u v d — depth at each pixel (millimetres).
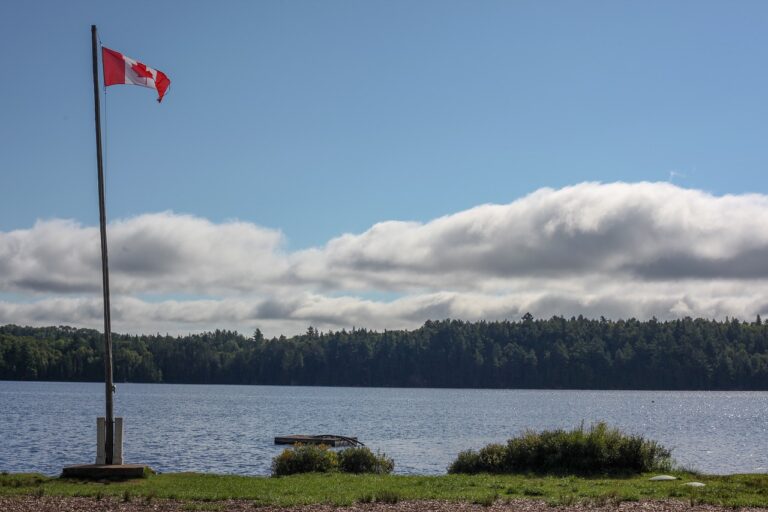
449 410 138875
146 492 25328
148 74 30734
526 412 134625
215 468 46688
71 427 79750
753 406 174250
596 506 23188
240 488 26812
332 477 31203
